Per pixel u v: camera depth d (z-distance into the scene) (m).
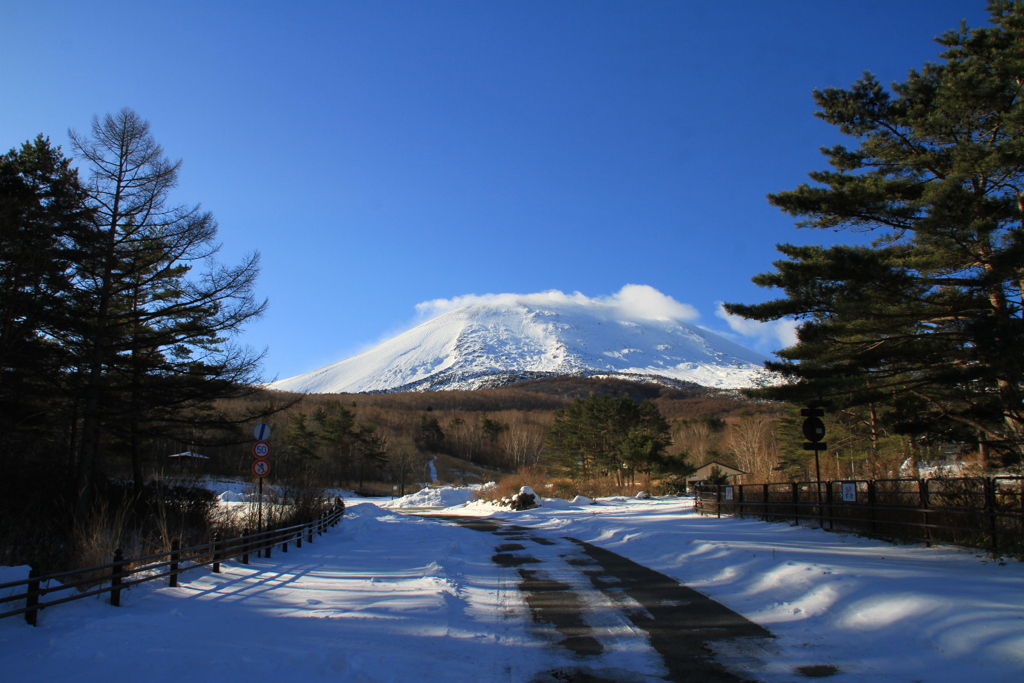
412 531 22.62
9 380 16.09
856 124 16.75
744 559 11.51
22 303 15.80
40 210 16.03
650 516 24.98
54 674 5.30
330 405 103.75
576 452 74.69
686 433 101.06
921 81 16.52
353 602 9.04
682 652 6.52
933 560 10.36
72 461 18.59
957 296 15.04
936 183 13.43
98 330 17.19
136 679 5.20
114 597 8.09
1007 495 12.07
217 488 37.94
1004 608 6.72
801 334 16.02
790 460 43.69
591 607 8.84
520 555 15.09
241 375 18.72
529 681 5.65
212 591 9.51
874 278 14.20
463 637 7.20
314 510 20.33
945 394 16.17
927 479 12.62
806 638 6.90
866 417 26.88
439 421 149.50
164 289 19.53
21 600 7.33
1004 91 14.45
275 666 5.66
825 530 15.85
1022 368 12.76
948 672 5.50
